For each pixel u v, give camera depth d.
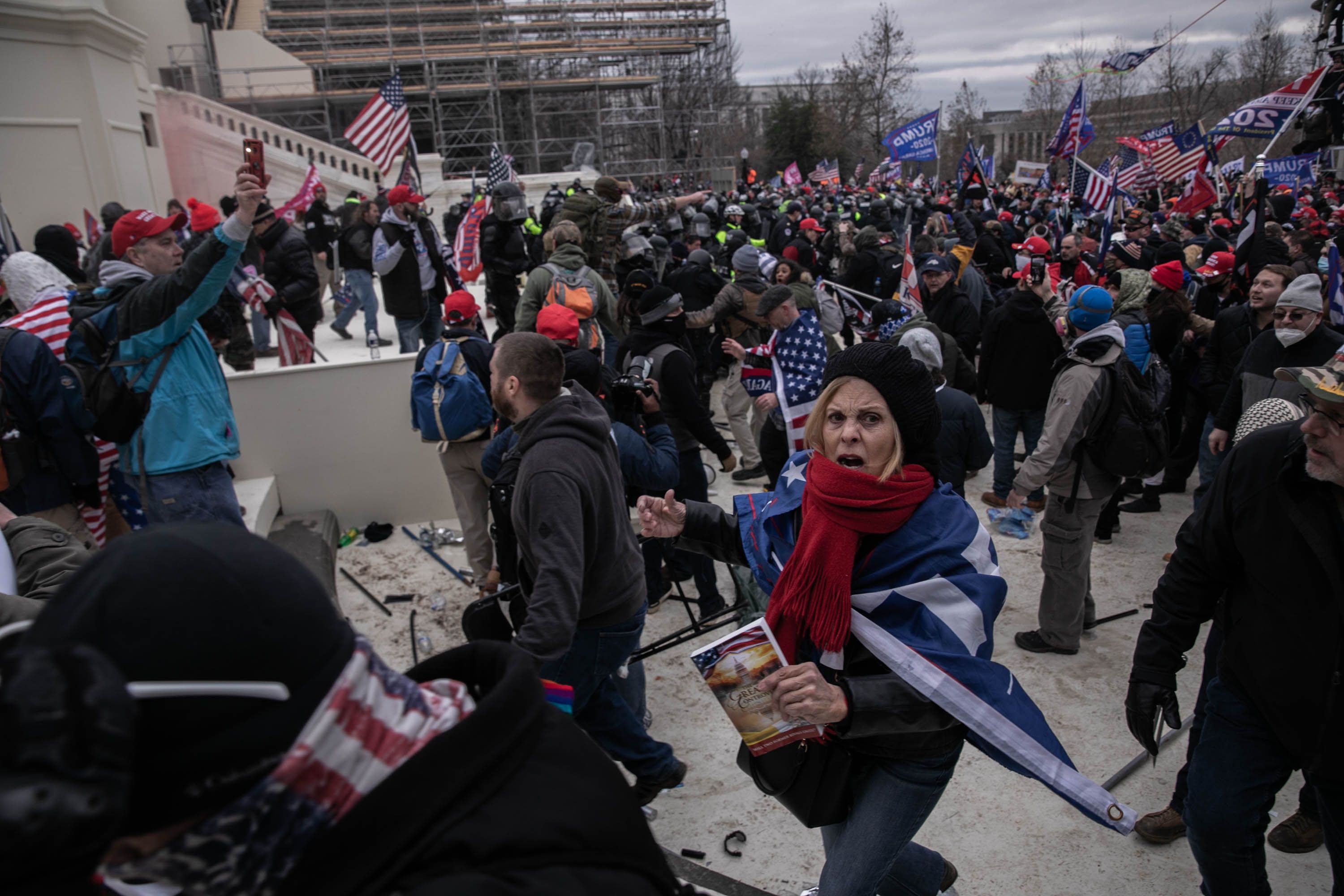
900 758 2.00
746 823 3.27
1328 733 2.08
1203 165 16.44
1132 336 5.50
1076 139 13.96
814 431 2.02
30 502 3.48
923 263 7.17
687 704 4.05
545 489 2.59
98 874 0.71
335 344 9.93
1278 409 3.11
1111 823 1.86
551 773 0.84
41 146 13.88
